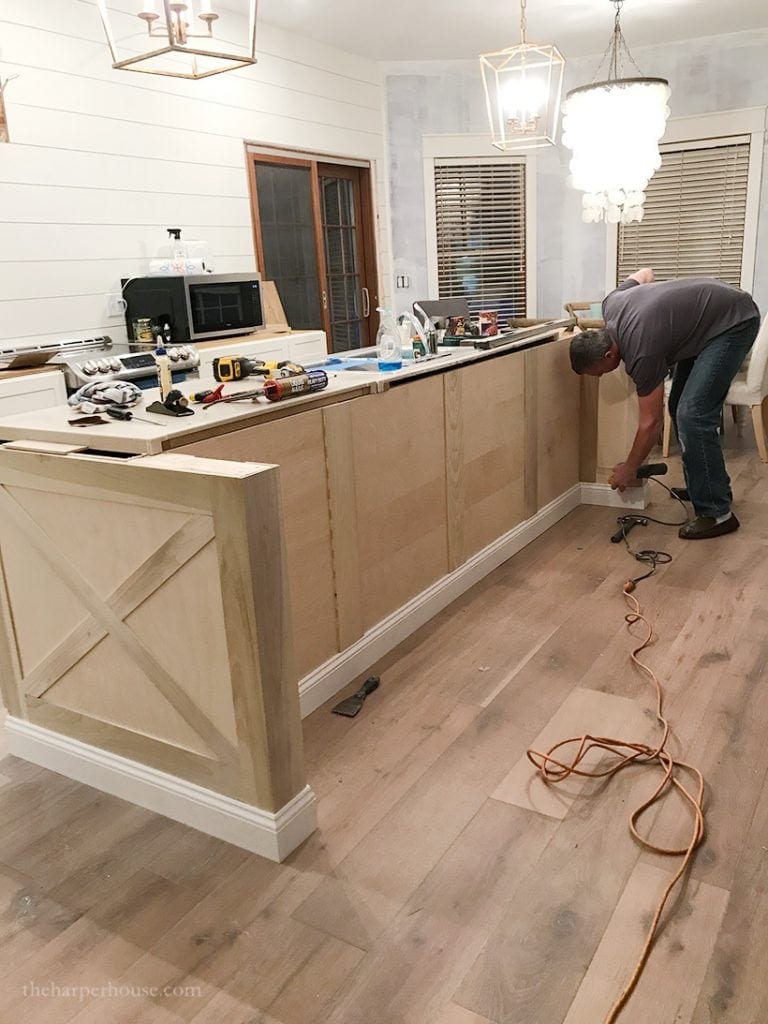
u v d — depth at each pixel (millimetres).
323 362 3123
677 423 3564
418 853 1808
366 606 2646
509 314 7047
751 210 6305
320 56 5688
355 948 1561
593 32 5836
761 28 5898
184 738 1901
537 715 2326
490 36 5777
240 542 1620
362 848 1834
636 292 3441
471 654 2707
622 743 2119
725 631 2750
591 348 3455
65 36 3971
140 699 1950
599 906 1625
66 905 1709
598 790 1984
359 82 6105
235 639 1708
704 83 6203
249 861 1816
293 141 5516
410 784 2049
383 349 3080
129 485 1747
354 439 2482
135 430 1931
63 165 4039
